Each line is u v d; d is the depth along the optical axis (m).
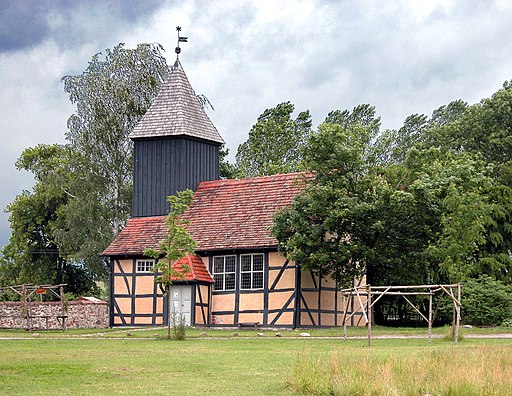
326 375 18.77
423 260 38.88
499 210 48.62
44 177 67.38
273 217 39.97
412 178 42.47
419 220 39.12
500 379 17.72
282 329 40.16
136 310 45.53
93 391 18.12
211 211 45.78
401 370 19.14
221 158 71.06
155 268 33.75
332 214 37.84
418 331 36.22
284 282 40.81
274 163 71.25
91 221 57.38
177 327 34.19
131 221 48.09
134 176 48.78
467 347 26.25
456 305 30.28
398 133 80.50
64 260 65.19
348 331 37.00
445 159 45.88
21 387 18.59
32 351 26.84
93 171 58.00
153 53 60.16
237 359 24.14
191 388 18.59
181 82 49.62
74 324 44.78
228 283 42.75
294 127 77.62
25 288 44.81
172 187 47.88
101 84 58.22
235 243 42.50
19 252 68.19
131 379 20.02
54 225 64.00
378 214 38.59
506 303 40.44
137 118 58.81
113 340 33.22
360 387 17.39
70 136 58.34
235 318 42.19
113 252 46.19
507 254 50.06
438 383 17.53
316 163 40.00
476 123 55.31
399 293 29.72
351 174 40.16
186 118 48.53
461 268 38.66
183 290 43.06
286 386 18.75
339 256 38.25
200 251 43.44
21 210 67.31
